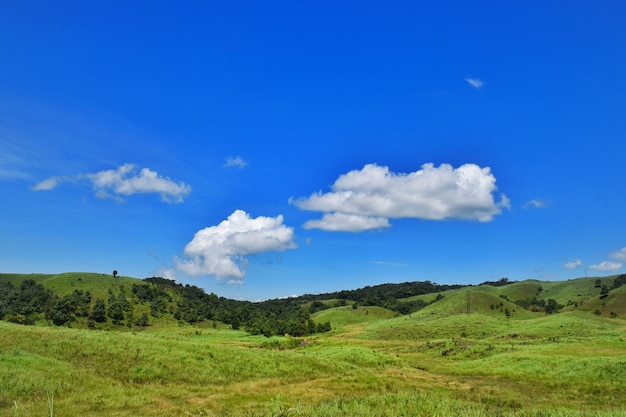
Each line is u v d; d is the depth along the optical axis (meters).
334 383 37.19
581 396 34.06
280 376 41.19
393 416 18.88
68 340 37.75
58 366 29.86
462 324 128.00
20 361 28.67
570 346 62.03
